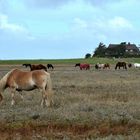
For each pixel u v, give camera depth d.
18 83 21.34
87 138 12.66
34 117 16.53
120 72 68.94
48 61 166.88
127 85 34.81
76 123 15.59
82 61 161.50
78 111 17.95
